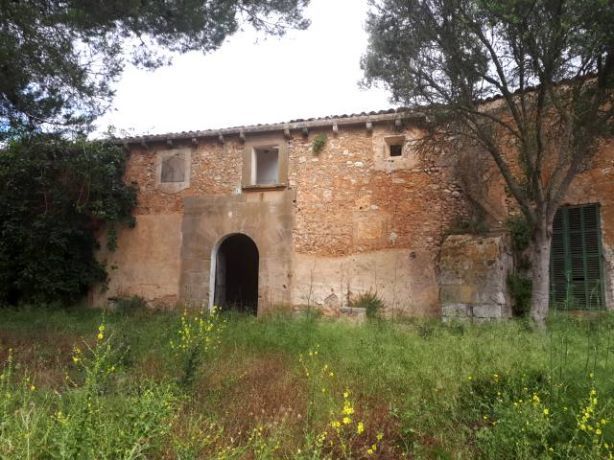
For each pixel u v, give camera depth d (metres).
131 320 9.93
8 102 7.46
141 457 2.75
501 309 9.08
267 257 12.46
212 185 13.28
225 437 3.41
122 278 13.46
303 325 7.96
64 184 13.04
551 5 7.09
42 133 8.08
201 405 4.03
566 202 10.05
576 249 9.88
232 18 8.05
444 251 9.79
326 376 4.81
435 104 8.59
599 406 3.50
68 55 7.14
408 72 8.58
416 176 11.61
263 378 4.98
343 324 8.67
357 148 12.23
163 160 13.80
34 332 7.85
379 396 4.31
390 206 11.69
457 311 9.38
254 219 12.76
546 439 3.20
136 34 7.73
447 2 7.84
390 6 8.54
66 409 3.35
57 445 2.55
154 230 13.52
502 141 10.72
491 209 10.75
